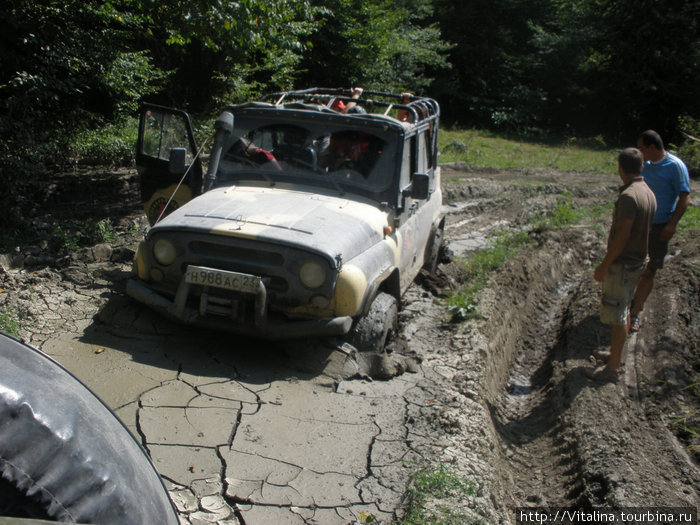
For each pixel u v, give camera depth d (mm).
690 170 21188
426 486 3863
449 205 13539
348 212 5711
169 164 6188
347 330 5152
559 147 26672
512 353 7547
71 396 1869
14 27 9445
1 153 8078
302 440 4297
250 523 3453
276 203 5680
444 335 6582
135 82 12500
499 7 31547
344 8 21047
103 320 5590
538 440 5594
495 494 4203
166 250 5332
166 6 9375
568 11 31516
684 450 5176
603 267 5867
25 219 7906
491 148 23828
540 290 9812
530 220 13250
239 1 9086
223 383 4906
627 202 5574
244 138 6363
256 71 18469
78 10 10156
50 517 1567
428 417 4773
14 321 5301
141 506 1770
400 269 6488
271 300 5176
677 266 9547
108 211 9406
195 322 5195
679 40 28672
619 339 6008
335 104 7094
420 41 27625
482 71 31234
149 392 4637
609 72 30328
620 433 5305
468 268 9109
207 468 3877
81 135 11898
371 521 3576
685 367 6535
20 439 1583
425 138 7250
